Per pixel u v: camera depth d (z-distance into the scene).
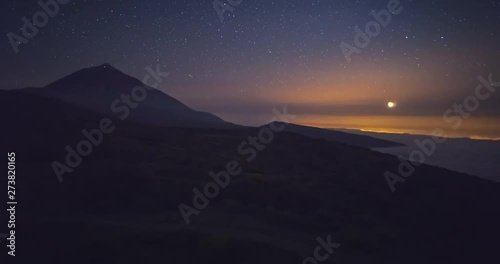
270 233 14.10
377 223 17.03
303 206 18.05
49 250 11.42
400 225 17.66
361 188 22.08
